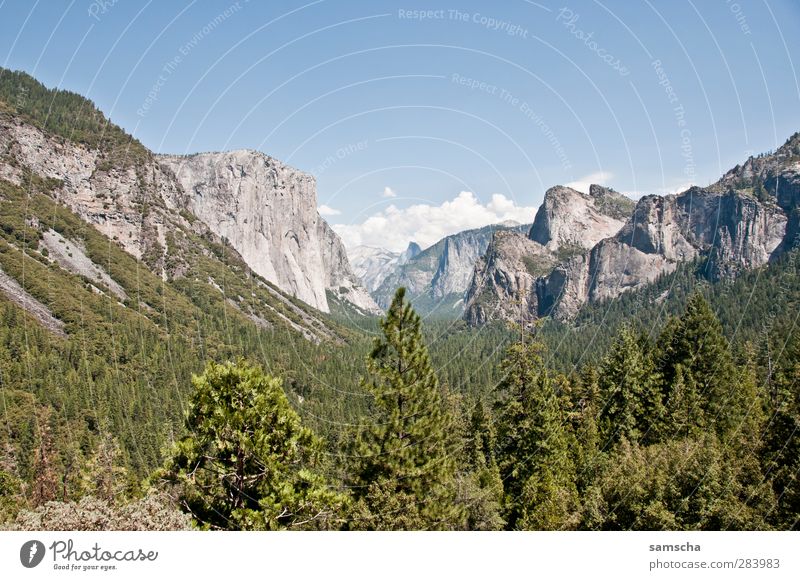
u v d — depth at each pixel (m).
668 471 23.69
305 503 19.88
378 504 23.08
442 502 24.80
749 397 35.78
